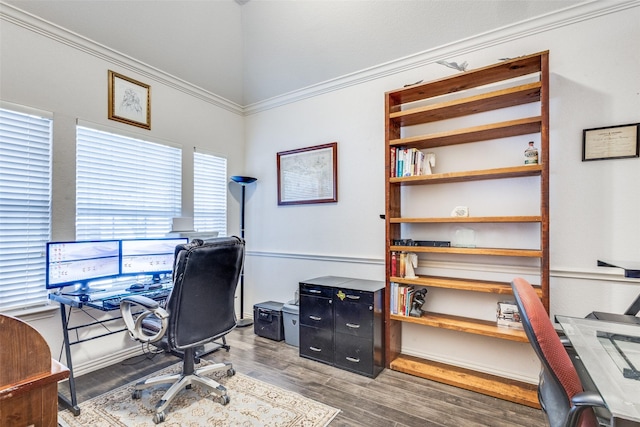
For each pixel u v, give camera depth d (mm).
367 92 3012
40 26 2225
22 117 2184
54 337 2314
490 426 1823
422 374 2391
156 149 3039
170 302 1818
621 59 2010
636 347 1317
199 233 3049
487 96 2162
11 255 2145
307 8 2719
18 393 667
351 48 2867
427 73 2699
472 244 2422
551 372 1105
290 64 3217
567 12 2127
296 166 3480
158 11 2566
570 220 2135
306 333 2746
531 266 2279
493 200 2420
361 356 2447
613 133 2018
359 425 1834
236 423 1838
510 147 2365
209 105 3547
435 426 1825
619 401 952
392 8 2506
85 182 2516
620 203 2006
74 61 2426
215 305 2021
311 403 2049
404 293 2508
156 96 3014
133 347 2771
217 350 2898
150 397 2105
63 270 2137
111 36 2537
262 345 3049
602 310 2043
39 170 2264
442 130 2627
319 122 3322
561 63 2166
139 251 2600
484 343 2441
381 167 2934
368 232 3000
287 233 3568
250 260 3885
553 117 2188
